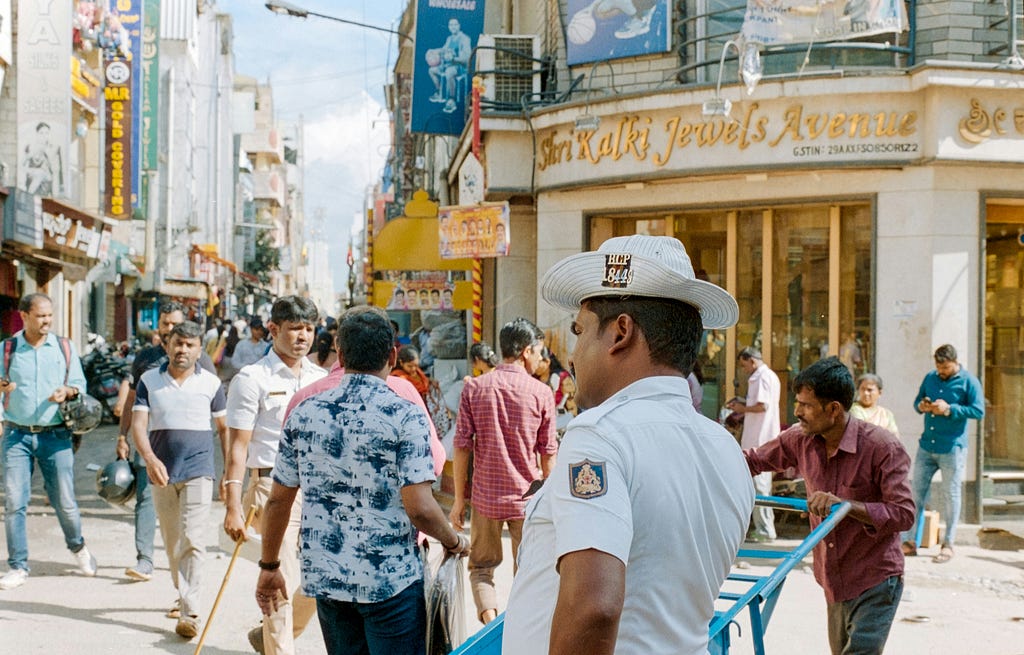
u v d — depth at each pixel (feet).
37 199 57.62
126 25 76.84
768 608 10.69
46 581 24.13
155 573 25.39
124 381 25.43
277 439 17.67
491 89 43.21
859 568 13.09
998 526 32.14
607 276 6.52
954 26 33.55
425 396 34.60
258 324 50.39
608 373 6.57
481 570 20.36
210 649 19.25
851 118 32.53
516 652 6.10
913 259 32.68
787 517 31.65
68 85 60.70
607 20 39.37
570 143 37.73
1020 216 35.09
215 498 36.63
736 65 36.65
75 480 39.68
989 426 35.78
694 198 36.37
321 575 12.02
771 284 36.17
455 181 61.16
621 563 5.53
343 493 12.00
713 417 37.70
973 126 31.63
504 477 19.93
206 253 139.95
